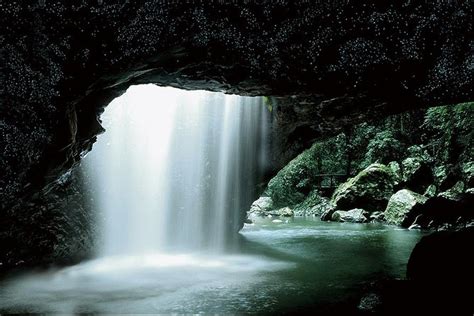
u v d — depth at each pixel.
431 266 6.25
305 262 8.56
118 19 4.11
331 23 4.16
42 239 8.45
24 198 5.16
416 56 4.21
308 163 23.53
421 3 3.99
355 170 21.73
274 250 10.38
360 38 4.21
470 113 15.20
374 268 7.77
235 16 4.18
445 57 4.21
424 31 4.09
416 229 14.44
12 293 6.16
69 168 5.93
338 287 6.27
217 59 4.62
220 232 12.13
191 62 4.71
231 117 10.36
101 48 4.27
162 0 4.05
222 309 5.21
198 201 11.56
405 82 4.51
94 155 10.00
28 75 4.20
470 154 14.98
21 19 3.95
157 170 11.12
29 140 4.40
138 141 10.77
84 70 4.38
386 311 4.86
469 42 4.10
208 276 7.34
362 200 18.06
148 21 4.16
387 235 12.91
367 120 7.74
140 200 10.88
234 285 6.53
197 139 10.99
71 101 4.59
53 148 4.75
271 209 23.23
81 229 9.37
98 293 6.12
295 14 4.14
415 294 5.37
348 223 17.27
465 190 14.47
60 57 4.22
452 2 3.95
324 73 4.50
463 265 5.88
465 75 4.27
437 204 14.61
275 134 9.76
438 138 17.64
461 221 14.15
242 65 4.66
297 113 8.55
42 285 6.70
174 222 11.42
